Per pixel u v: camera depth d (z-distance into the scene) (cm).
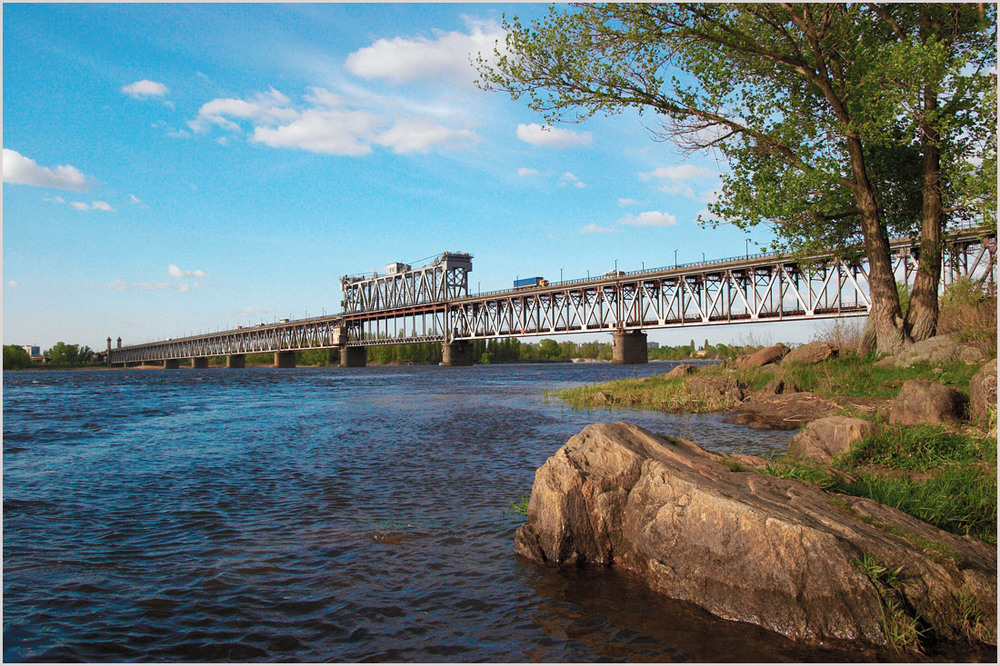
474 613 549
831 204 2194
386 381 6169
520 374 7912
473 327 14138
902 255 5656
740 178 2170
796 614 510
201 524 837
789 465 785
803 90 2177
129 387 5584
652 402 2423
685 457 747
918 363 1853
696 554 583
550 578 630
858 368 2000
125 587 612
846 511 614
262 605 569
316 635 509
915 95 1745
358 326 17712
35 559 696
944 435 983
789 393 2003
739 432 1584
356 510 895
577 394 2916
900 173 2253
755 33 2078
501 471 1164
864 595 503
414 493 994
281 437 1761
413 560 683
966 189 1723
